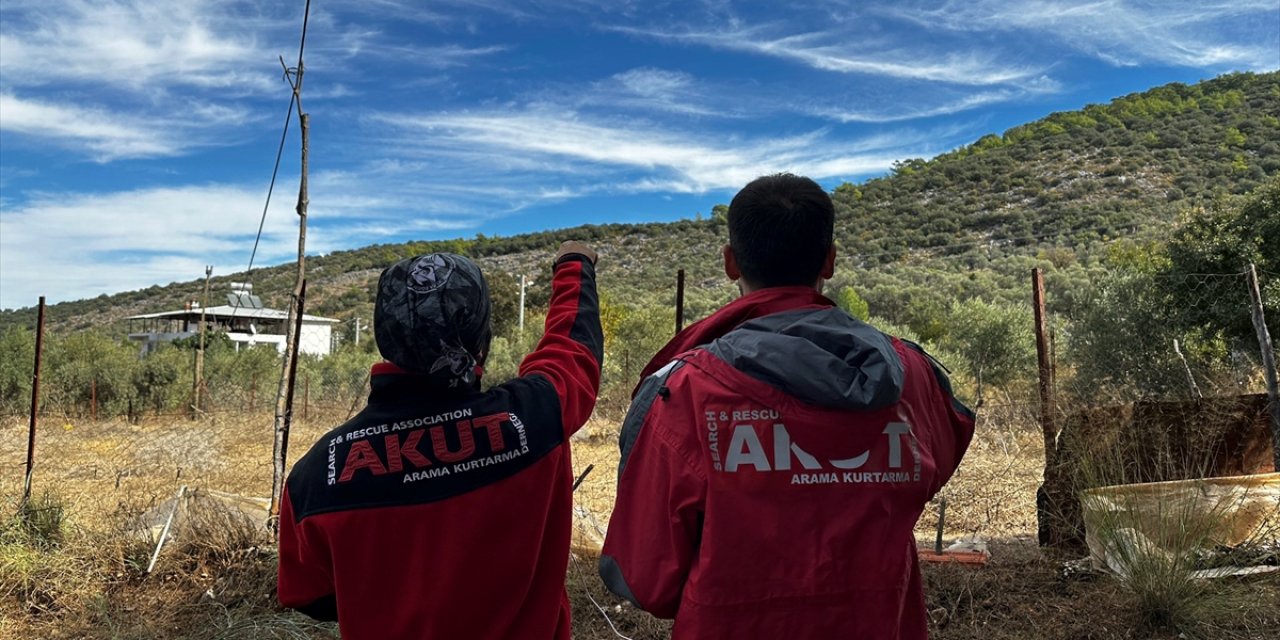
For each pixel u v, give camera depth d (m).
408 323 1.45
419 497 1.44
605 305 23.36
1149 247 15.81
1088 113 96.88
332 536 1.44
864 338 1.55
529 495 1.51
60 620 4.43
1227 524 3.94
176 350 22.06
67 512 5.60
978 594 4.09
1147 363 11.27
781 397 1.52
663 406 1.60
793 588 1.48
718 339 1.63
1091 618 3.76
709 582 1.49
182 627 4.23
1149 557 3.75
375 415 1.50
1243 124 78.25
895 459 1.55
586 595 4.32
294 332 5.36
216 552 4.87
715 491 1.51
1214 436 4.42
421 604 1.43
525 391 1.59
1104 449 4.43
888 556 1.51
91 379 17.42
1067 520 4.46
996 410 8.34
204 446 10.64
